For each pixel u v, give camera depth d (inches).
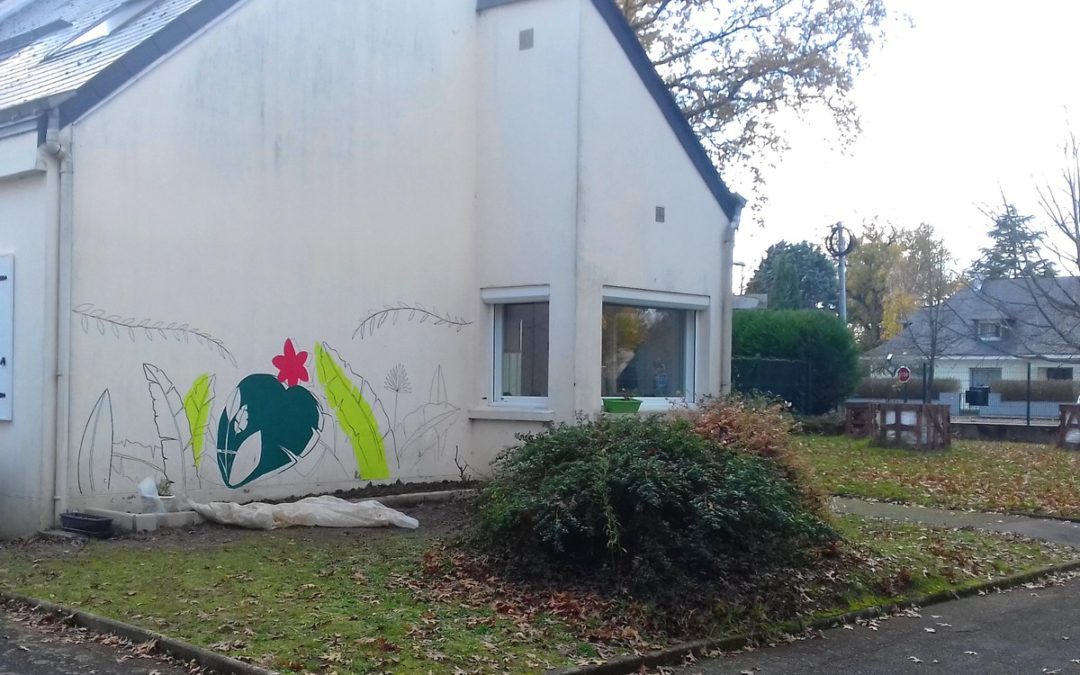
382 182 510.3
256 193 458.9
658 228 561.0
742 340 1096.2
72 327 396.2
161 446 424.2
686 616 291.1
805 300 2672.2
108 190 406.3
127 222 412.8
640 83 550.6
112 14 522.0
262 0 459.5
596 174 523.5
